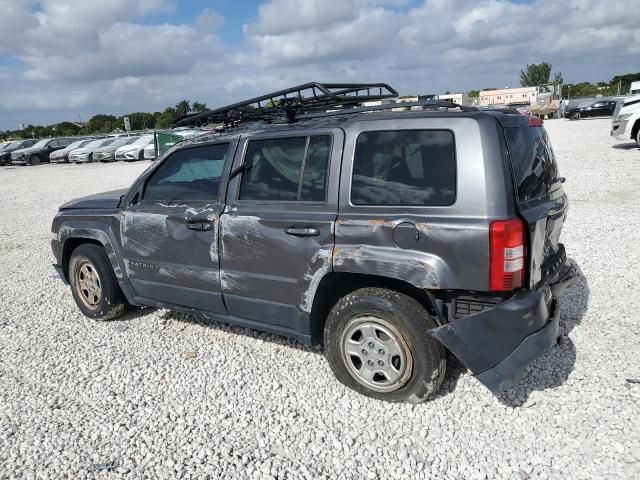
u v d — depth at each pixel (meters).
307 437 3.23
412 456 3.00
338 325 3.55
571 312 4.66
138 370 4.21
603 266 5.78
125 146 30.08
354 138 3.48
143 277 4.69
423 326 3.24
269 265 3.79
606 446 2.94
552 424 3.17
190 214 4.20
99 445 3.27
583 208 8.77
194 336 4.79
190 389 3.87
